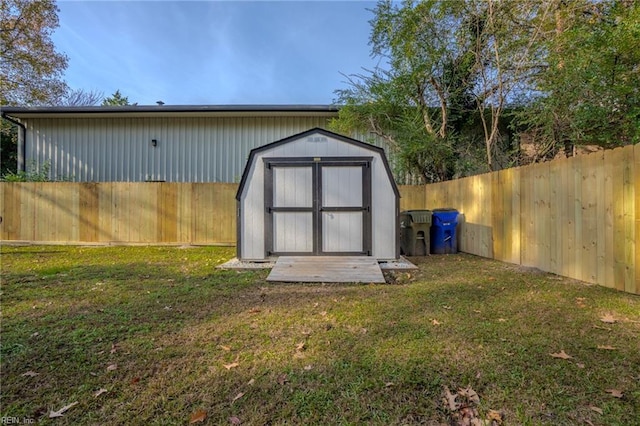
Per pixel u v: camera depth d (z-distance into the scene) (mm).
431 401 1760
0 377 1996
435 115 9406
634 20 4578
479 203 6402
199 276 4781
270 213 5805
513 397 1777
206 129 10352
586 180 4098
